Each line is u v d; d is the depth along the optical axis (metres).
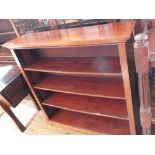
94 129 1.92
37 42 1.52
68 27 1.90
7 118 2.55
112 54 1.59
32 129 2.26
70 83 1.85
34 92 2.02
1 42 2.86
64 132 2.08
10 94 1.91
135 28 1.44
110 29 1.37
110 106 1.75
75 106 1.90
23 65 1.83
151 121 1.39
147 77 1.16
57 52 1.88
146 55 1.04
